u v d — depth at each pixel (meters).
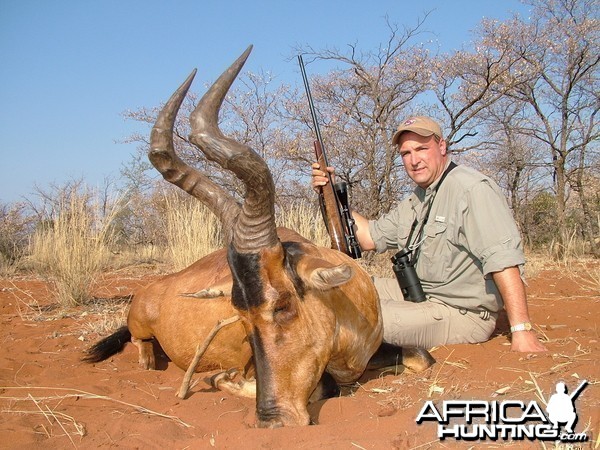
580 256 6.25
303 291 1.61
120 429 1.62
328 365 1.91
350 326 1.86
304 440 1.47
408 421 1.53
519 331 2.12
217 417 1.72
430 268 2.34
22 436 1.58
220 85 1.49
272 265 1.56
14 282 4.95
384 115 6.55
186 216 4.83
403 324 2.26
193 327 2.23
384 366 2.14
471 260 2.27
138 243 7.53
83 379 2.19
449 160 2.36
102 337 2.92
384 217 2.62
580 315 2.90
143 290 2.52
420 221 2.38
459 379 1.87
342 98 7.35
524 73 7.73
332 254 1.99
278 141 7.50
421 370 2.10
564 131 7.78
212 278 2.22
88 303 3.83
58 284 3.83
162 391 2.00
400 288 2.42
